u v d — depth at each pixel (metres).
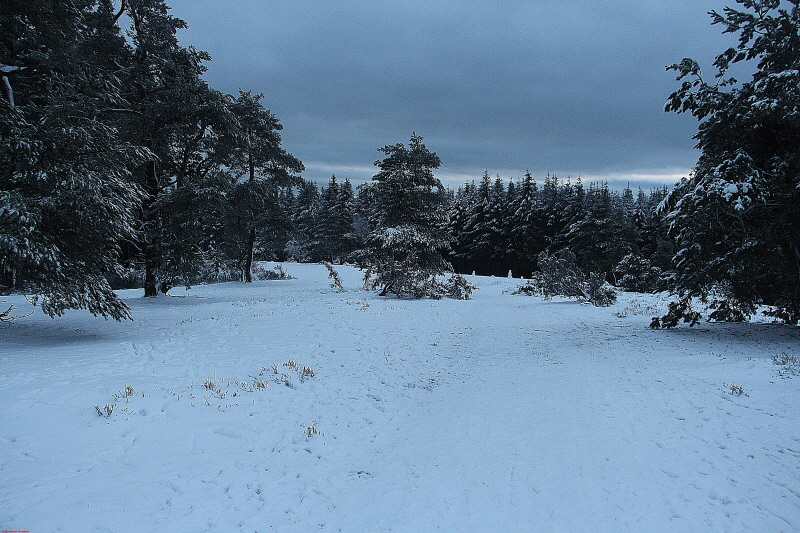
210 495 4.13
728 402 5.95
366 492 4.32
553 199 67.00
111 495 3.94
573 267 22.78
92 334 11.05
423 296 23.17
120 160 11.65
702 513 3.60
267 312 15.95
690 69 11.22
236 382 7.37
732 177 10.12
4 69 14.76
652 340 10.62
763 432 4.98
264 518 3.81
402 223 24.33
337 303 19.23
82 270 10.24
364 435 5.87
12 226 8.74
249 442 5.36
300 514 3.91
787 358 7.67
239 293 24.70
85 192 9.74
